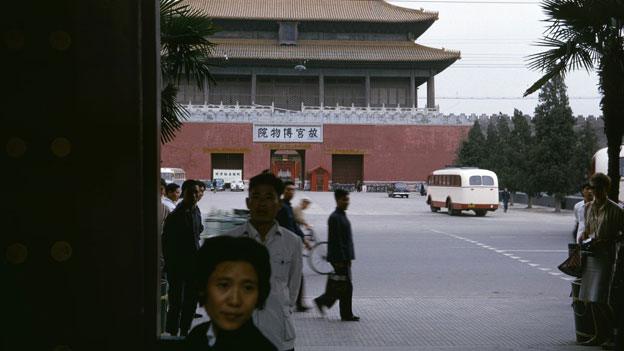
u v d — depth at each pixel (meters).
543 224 33.78
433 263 18.50
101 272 2.11
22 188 2.09
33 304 2.08
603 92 9.28
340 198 10.71
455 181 41.66
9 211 2.08
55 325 2.09
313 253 16.42
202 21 10.69
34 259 2.09
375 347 8.45
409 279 15.59
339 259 10.55
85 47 2.13
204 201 50.47
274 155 84.50
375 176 79.00
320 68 83.00
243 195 62.12
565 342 8.91
